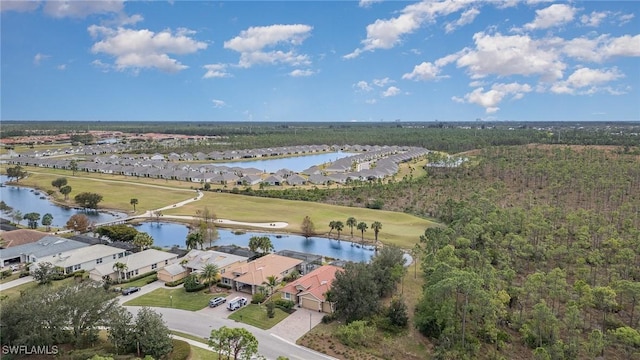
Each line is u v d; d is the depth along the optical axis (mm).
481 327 55375
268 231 113312
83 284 57125
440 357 51094
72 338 51531
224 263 80938
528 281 62625
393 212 129125
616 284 61375
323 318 61344
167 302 67812
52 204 146375
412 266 85312
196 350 52844
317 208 135375
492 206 105562
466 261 73125
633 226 93438
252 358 50969
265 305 66438
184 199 150625
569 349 49750
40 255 82750
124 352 50594
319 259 84312
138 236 92125
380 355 53062
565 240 88750
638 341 48562
